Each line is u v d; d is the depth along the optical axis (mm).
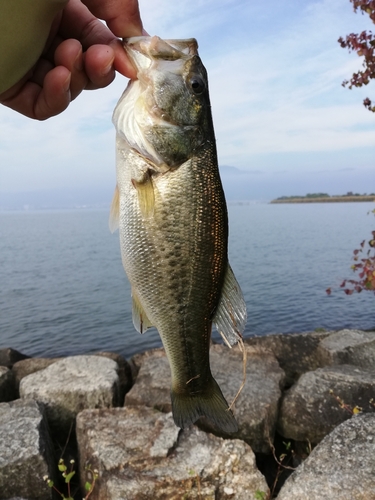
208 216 236
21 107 231
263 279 1808
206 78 248
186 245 232
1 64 176
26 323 1302
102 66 211
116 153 238
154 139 229
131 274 232
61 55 208
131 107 233
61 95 214
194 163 235
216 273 240
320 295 1498
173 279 232
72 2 228
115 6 211
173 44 245
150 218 227
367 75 564
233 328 241
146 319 241
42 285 1909
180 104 234
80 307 1473
